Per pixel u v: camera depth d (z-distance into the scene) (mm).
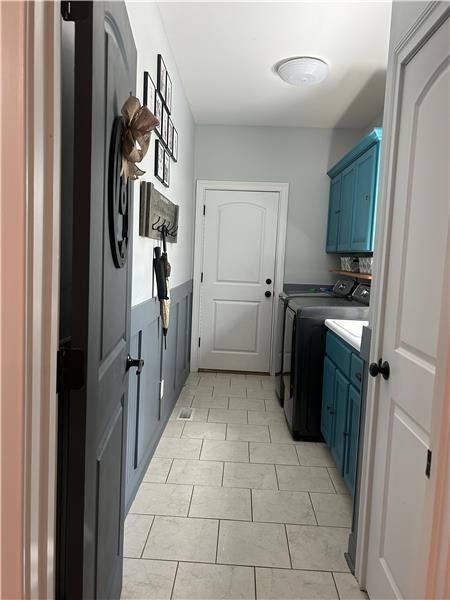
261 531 1990
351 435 2180
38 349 731
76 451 854
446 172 1122
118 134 1108
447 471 820
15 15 653
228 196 4461
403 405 1353
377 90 3332
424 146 1267
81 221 825
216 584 1660
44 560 776
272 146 4375
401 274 1419
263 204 4453
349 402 2229
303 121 4160
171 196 3055
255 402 3725
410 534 1265
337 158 4363
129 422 2055
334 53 2754
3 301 685
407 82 1426
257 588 1649
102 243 974
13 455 700
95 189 862
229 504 2191
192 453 2727
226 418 3332
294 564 1788
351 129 4332
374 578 1550
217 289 4566
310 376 2945
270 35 2564
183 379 4070
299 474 2520
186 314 4160
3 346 691
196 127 4383
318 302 3287
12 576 712
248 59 2885
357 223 3350
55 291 779
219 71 3090
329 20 2387
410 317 1330
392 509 1416
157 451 2734
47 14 717
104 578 1209
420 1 1303
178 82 3148
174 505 2164
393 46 1531
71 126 1020
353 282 3631
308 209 4422
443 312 853
